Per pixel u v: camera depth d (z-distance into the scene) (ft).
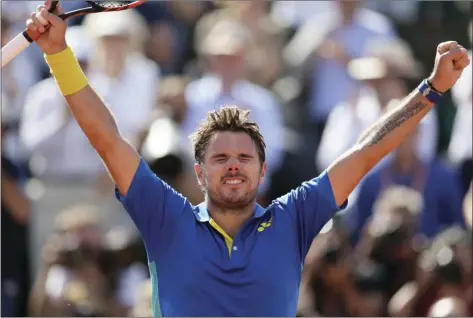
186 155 97.14
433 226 99.04
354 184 54.08
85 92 52.34
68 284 86.99
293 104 112.27
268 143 103.14
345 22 113.91
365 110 105.09
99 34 106.32
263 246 51.88
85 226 90.79
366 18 115.03
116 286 91.04
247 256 51.52
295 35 118.32
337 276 87.66
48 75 112.68
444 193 99.81
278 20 120.47
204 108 103.24
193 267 51.21
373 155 54.03
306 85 112.68
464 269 84.99
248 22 117.91
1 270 98.37
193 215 52.60
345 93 111.04
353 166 53.93
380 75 105.19
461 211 100.27
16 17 108.17
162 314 51.39
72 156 103.76
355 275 88.28
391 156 99.30
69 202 103.14
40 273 94.27
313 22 117.29
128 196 52.29
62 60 51.93
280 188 103.30
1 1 107.04
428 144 103.04
